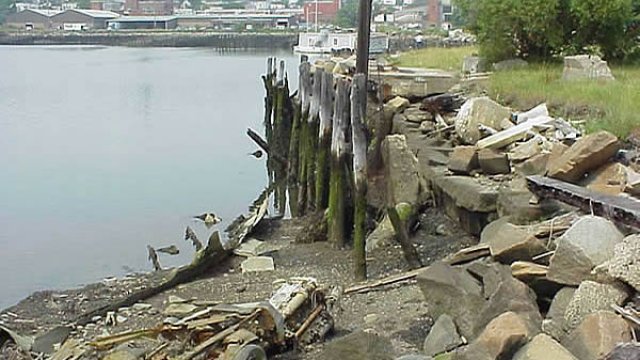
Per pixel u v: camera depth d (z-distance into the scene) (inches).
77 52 3373.5
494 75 760.3
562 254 309.1
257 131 1304.1
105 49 3607.3
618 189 383.2
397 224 493.0
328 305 395.9
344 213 584.1
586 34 867.4
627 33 879.1
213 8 4980.3
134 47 3735.2
